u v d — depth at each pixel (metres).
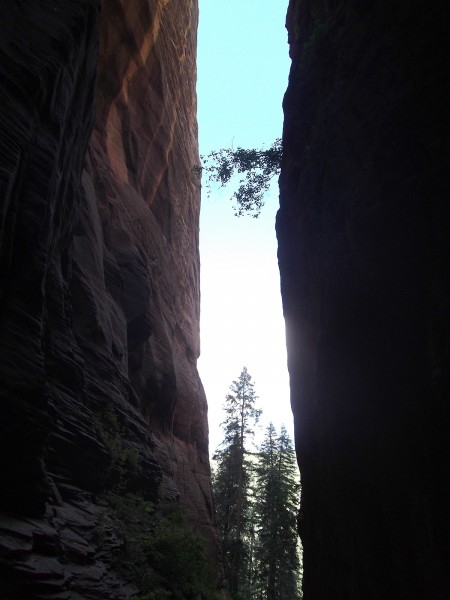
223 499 34.62
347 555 8.09
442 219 6.26
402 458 6.67
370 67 8.58
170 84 30.78
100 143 22.55
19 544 6.05
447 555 5.58
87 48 10.27
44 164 7.98
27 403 7.01
